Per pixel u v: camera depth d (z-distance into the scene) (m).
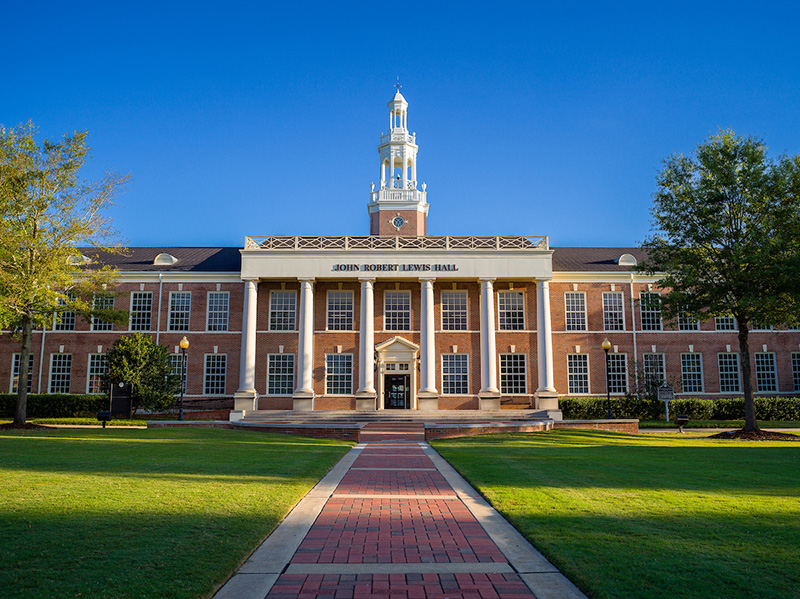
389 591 6.93
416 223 52.72
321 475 15.59
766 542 8.66
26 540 8.44
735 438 30.16
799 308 27.72
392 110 55.56
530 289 45.88
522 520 10.02
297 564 7.88
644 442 28.19
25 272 30.27
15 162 29.62
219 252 51.50
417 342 44.88
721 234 30.30
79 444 21.97
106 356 41.44
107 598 6.45
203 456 18.64
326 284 45.50
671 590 6.79
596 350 45.94
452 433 30.80
